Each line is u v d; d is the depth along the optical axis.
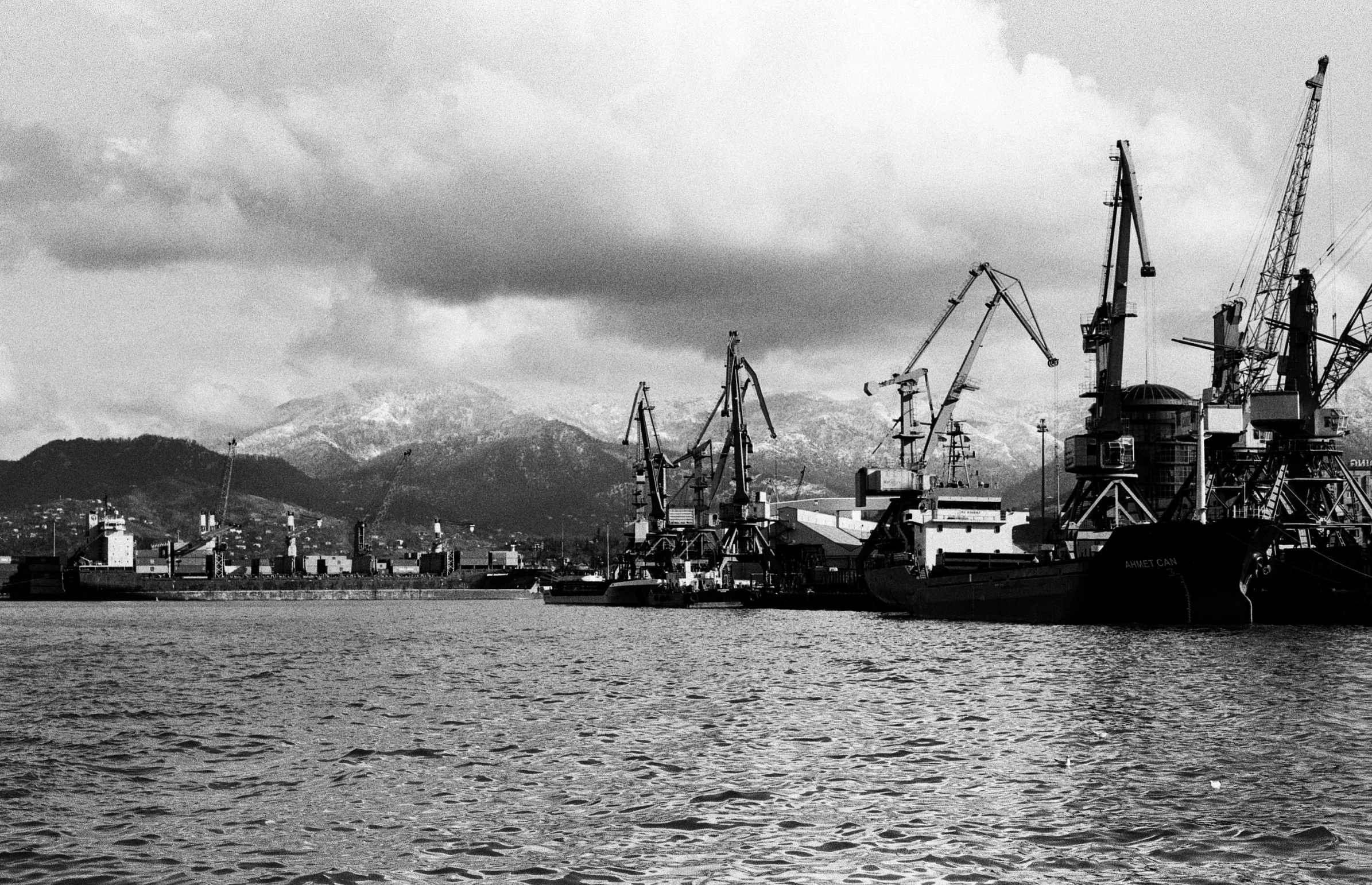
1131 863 38.81
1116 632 119.75
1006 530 178.62
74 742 64.06
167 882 38.19
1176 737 59.03
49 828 44.72
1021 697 75.06
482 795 49.44
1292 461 141.75
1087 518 158.62
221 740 63.94
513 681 93.50
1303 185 159.12
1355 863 38.34
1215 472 146.38
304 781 52.75
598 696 81.88
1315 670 82.88
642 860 39.94
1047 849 40.34
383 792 50.34
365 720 70.94
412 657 120.19
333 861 40.16
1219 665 87.62
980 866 38.72
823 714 70.38
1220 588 123.00
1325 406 147.50
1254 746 56.16
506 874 38.69
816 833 42.78
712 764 54.97
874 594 186.88
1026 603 144.00
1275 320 157.25
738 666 101.69
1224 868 38.16
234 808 47.69
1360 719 63.09
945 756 55.94
